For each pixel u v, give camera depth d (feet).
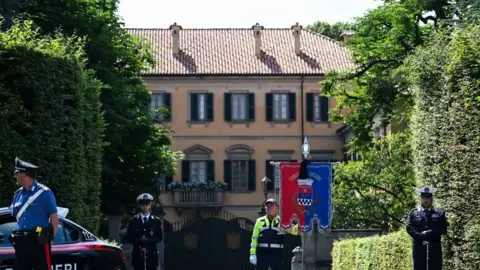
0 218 97.86
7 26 184.85
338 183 249.96
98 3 240.32
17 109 133.90
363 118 259.80
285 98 432.66
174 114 430.20
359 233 249.14
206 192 424.46
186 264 319.06
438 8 222.28
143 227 129.08
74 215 144.36
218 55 442.50
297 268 248.32
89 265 103.81
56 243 101.40
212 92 431.84
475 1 162.71
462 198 105.09
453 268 108.99
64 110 142.61
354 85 260.01
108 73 234.99
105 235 247.50
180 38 454.81
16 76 135.23
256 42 444.96
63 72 143.33
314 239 249.96
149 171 260.01
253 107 432.25
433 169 113.39
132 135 252.83
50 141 139.13
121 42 259.60
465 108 103.91
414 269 108.06
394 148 240.12
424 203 107.86
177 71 429.38
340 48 450.30
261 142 431.84
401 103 248.52
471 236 102.63
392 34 234.99
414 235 107.14
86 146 161.17
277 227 125.59
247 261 319.68
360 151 263.49
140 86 268.82
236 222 320.91
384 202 241.14
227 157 431.02
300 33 460.96
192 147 429.79
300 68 433.48
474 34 105.09
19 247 86.43
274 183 430.20
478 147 102.17
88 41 225.97
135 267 129.18
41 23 216.33
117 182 244.01
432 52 115.03
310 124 431.02
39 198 86.48
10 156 132.05
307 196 168.76
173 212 424.87
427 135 114.83
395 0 234.99
